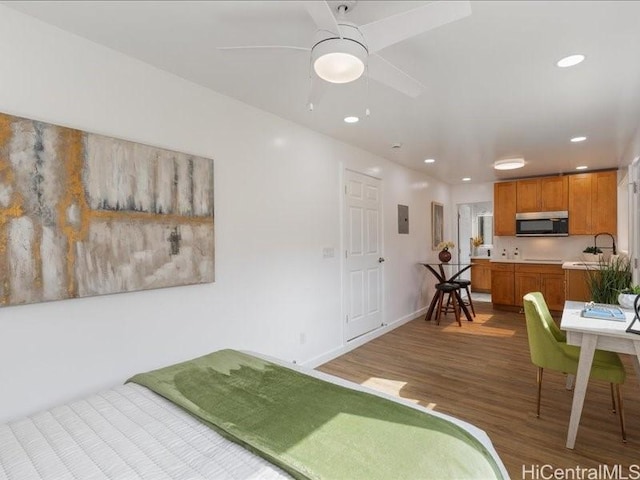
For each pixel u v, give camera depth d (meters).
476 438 1.32
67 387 1.84
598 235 5.37
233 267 2.72
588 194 5.28
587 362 2.12
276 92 2.62
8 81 1.66
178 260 2.30
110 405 1.51
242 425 1.30
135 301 2.12
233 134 2.73
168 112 2.30
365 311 4.36
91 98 1.94
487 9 1.63
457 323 5.20
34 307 1.73
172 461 1.12
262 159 2.97
